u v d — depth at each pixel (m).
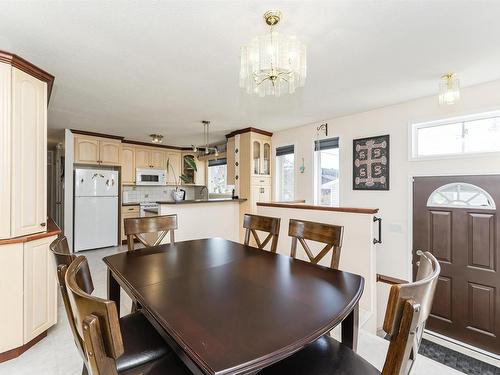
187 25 1.72
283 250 3.34
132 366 1.09
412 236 3.24
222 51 2.05
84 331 0.63
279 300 1.15
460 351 2.86
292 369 1.04
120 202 5.55
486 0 1.48
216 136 5.36
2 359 1.85
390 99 3.21
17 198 1.95
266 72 1.70
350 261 2.65
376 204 3.58
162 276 1.45
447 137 3.05
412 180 3.25
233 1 1.49
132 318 1.44
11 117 1.91
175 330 0.90
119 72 2.43
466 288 2.85
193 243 2.30
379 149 3.55
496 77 2.58
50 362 1.84
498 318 2.66
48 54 2.09
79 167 5.18
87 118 3.99
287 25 1.72
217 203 4.06
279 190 4.98
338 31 1.79
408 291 0.70
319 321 0.96
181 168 6.73
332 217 2.81
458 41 1.93
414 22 1.69
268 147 5.01
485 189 2.74
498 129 2.71
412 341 0.70
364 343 2.07
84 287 1.02
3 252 1.86
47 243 2.17
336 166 4.12
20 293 1.92
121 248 5.27
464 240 2.87
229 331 0.89
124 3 1.51
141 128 4.66
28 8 1.54
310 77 2.55
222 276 1.45
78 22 1.68
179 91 2.90
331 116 3.94
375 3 1.51
